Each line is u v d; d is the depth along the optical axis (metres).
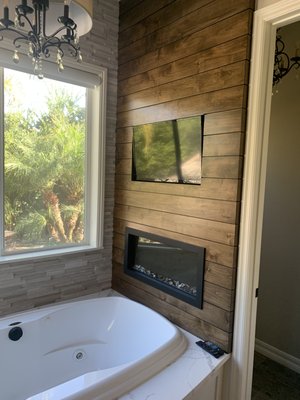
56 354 2.02
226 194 1.63
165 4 1.97
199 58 1.75
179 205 1.92
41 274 2.18
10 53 1.87
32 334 1.93
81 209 2.45
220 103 1.64
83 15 1.30
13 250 2.11
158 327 1.90
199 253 1.79
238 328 1.63
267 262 2.54
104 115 2.39
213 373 1.50
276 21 1.47
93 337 2.18
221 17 1.63
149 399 1.29
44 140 2.19
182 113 1.87
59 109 2.25
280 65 2.34
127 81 2.34
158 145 2.06
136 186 2.28
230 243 1.62
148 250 2.22
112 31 2.38
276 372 2.33
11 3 1.26
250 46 1.53
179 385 1.39
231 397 1.67
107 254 2.55
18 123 2.06
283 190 2.41
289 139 2.37
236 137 1.57
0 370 1.80
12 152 2.05
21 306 2.10
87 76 2.24
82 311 2.16
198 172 1.79
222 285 1.67
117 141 2.47
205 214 1.75
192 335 1.84
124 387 1.34
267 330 2.55
